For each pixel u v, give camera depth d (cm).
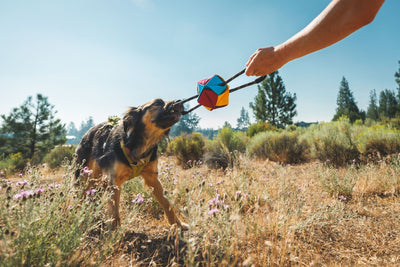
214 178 477
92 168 350
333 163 797
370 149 789
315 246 259
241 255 220
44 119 2523
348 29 130
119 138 295
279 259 221
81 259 198
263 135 1152
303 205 322
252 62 176
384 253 246
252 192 374
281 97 3300
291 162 922
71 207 233
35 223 183
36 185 232
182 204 368
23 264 169
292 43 154
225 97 197
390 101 5225
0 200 189
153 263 202
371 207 377
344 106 6612
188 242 166
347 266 221
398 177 464
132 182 416
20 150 2447
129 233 275
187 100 252
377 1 118
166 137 304
